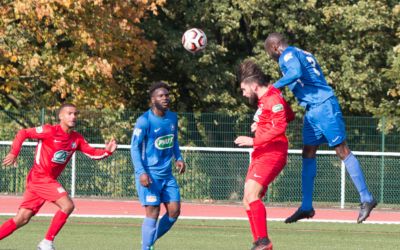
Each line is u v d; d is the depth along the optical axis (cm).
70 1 5856
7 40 6078
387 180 6022
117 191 6062
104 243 3625
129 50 6531
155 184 2939
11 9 6106
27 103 6662
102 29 6197
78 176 6031
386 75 6550
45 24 6109
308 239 3972
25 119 6197
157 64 7262
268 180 2628
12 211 5062
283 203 6084
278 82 2567
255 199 2616
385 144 6144
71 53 6166
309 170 2714
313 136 2672
